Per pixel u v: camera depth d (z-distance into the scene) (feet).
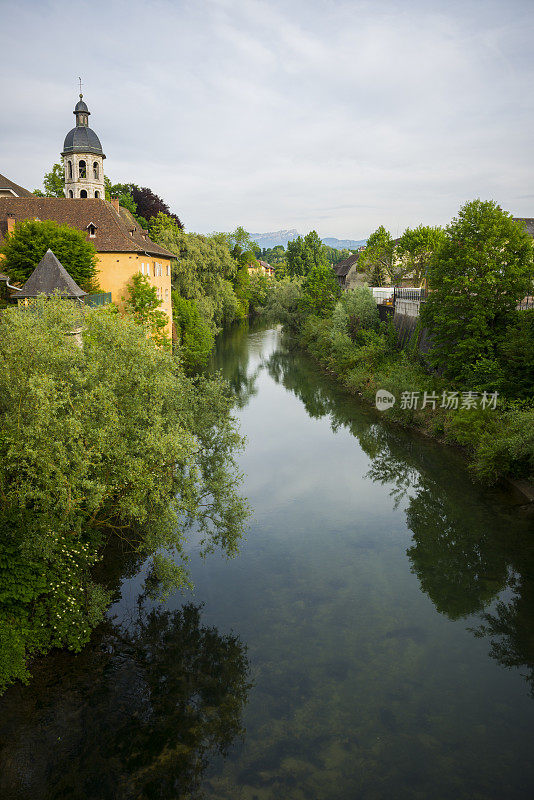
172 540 41.50
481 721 33.58
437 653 40.01
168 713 34.19
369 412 109.50
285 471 78.54
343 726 33.19
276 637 41.81
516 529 58.34
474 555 53.88
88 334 42.80
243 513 47.32
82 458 33.30
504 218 83.05
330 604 46.21
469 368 83.15
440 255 89.35
